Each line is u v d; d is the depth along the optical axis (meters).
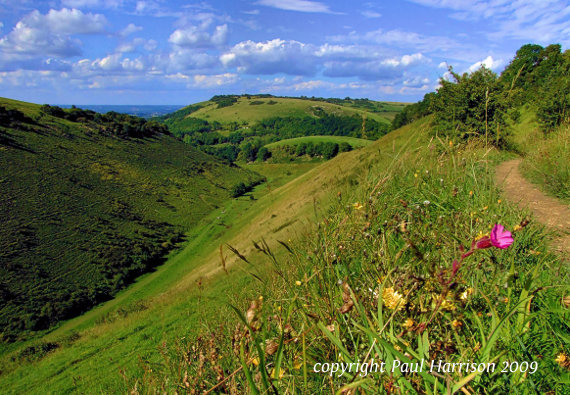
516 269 1.85
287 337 1.37
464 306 1.33
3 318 36.16
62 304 39.25
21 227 51.16
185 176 73.88
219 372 1.46
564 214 4.28
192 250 41.75
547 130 12.80
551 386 1.25
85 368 16.22
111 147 88.69
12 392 18.28
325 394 1.34
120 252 48.16
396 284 1.34
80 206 60.16
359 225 2.10
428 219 2.31
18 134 75.81
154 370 1.97
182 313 17.55
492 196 3.22
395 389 1.10
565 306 1.38
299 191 28.92
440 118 10.71
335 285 1.60
